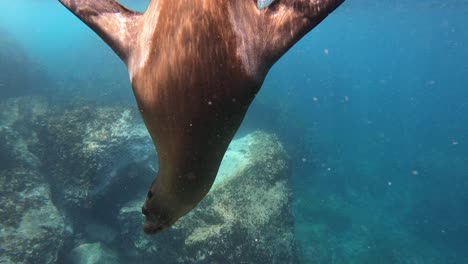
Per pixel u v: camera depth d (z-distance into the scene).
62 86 33.56
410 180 28.56
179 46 0.87
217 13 0.88
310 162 27.50
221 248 11.20
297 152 27.47
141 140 14.81
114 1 1.22
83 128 15.23
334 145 32.47
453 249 20.61
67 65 45.31
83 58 48.78
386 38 96.38
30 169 13.34
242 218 12.16
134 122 15.87
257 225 12.34
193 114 0.87
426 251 20.06
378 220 22.28
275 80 47.97
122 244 12.94
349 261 18.06
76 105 20.62
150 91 0.92
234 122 0.91
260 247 11.73
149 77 0.93
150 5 1.09
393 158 32.78
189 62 0.86
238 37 0.89
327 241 19.30
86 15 1.16
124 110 16.38
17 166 13.20
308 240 19.05
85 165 14.12
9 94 26.89
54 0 46.28
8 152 13.45
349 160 30.16
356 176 27.55
